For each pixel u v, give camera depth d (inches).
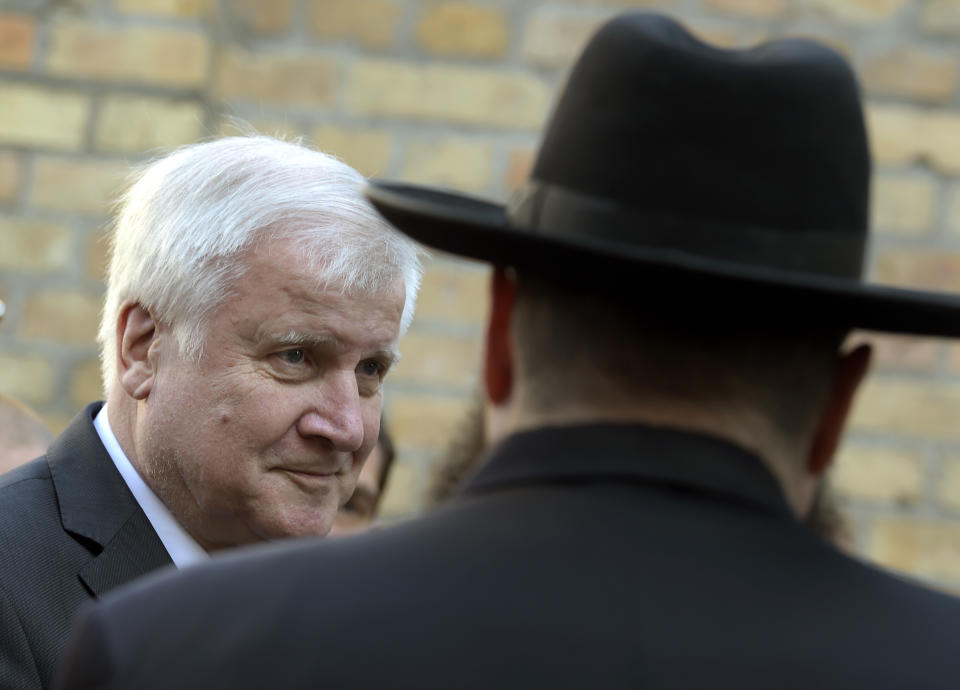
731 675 76.7
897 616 80.9
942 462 284.8
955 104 287.4
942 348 285.9
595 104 87.1
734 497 82.6
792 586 80.5
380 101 287.7
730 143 84.6
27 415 217.3
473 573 80.7
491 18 289.1
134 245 169.5
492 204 112.8
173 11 282.5
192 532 167.9
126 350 168.9
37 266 281.6
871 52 287.6
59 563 158.2
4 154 281.6
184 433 164.7
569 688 76.4
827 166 85.2
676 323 82.0
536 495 83.4
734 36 285.9
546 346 85.1
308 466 167.0
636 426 83.2
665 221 84.7
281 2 289.1
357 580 81.7
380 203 91.7
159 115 280.7
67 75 282.0
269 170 167.5
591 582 79.4
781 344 83.0
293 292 164.1
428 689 77.0
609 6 288.5
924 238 286.7
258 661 79.4
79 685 82.9
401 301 172.1
